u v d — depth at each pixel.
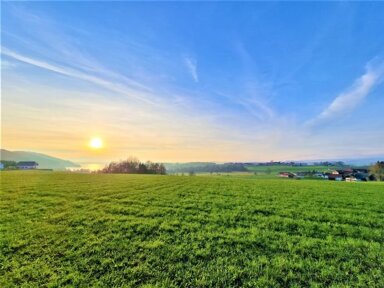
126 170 102.88
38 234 12.22
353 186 35.72
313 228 13.77
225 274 8.84
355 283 8.35
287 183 38.62
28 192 23.56
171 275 8.79
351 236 12.70
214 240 11.77
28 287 7.97
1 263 9.39
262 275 8.81
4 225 13.50
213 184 35.09
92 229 13.06
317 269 9.22
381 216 16.55
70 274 8.70
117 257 9.97
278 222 14.71
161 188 29.08
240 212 16.94
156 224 13.93
